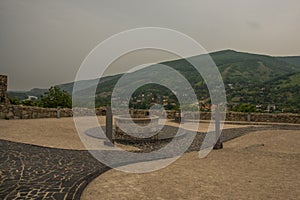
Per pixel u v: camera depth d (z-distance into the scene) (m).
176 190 4.75
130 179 5.42
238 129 15.80
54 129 12.12
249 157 7.81
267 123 19.55
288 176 5.77
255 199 4.35
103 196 4.39
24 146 8.27
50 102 22.17
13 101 20.30
